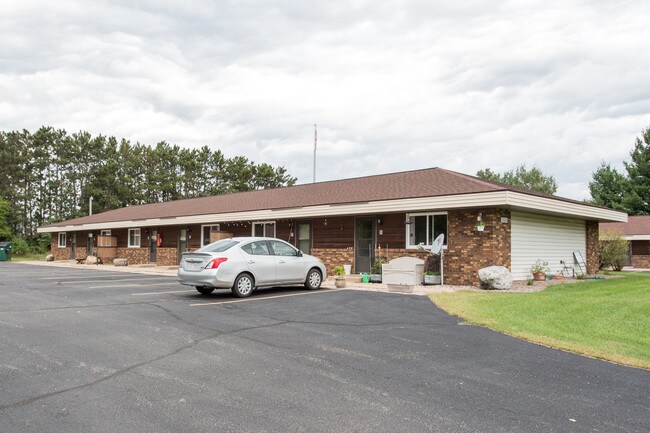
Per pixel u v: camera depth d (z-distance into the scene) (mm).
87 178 55531
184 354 6211
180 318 8773
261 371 5523
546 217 18625
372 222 18312
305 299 11570
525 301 11023
